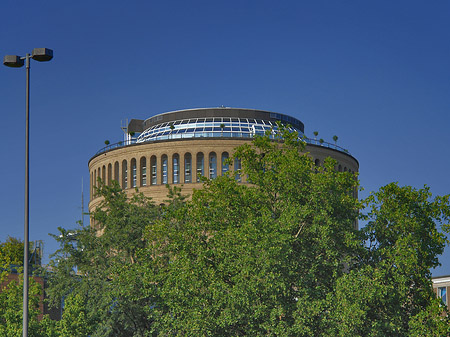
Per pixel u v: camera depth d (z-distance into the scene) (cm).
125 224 14625
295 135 13512
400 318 11550
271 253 10800
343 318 10681
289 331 10719
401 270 11475
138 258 14200
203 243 12356
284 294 10869
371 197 12362
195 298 11331
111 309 14000
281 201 12362
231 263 11381
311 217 11969
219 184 12475
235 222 12269
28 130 8238
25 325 7950
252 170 13000
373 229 12262
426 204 12250
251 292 10931
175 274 11769
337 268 11812
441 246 12206
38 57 8231
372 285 11000
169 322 11975
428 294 11900
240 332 11838
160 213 15400
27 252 8088
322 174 12100
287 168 12062
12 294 13862
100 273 14175
